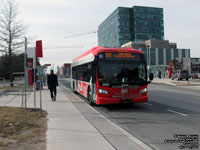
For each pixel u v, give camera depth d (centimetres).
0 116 746
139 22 11081
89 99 1182
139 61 1032
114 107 1104
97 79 993
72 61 2083
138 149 448
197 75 4872
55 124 669
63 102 1222
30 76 1714
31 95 1653
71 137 529
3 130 581
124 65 1012
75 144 474
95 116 827
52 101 1270
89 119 766
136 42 10194
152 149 466
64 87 2839
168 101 1326
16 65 2497
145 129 648
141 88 1011
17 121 683
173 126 684
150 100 1381
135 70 1017
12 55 2266
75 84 1789
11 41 2236
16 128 605
